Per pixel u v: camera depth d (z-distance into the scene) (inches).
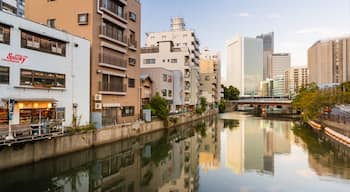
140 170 850.1
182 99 2305.6
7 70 747.4
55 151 805.2
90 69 1112.8
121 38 1342.3
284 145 1286.9
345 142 1229.7
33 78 829.2
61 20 1170.0
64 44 956.0
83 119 1043.3
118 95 1310.3
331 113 2038.6
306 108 2043.6
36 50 839.1
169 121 1779.0
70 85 979.9
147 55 2496.3
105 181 724.0
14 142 660.1
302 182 716.7
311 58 4936.0
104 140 1075.3
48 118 884.0
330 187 675.4
